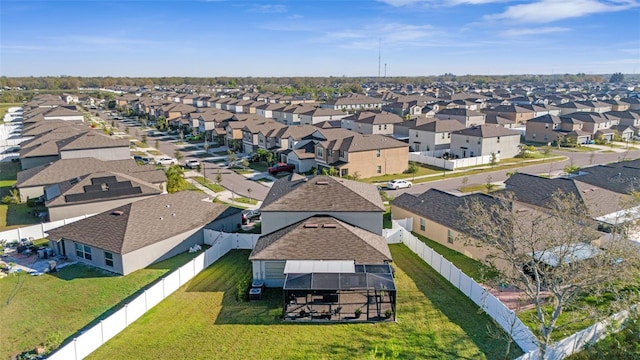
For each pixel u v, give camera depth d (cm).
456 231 3525
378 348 2222
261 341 2308
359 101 14250
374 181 6209
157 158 7775
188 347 2262
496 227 2475
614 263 2008
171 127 11588
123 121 13400
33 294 2870
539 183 4356
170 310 2645
